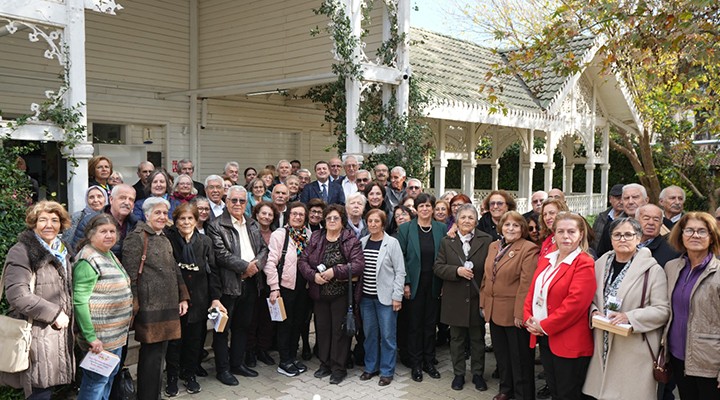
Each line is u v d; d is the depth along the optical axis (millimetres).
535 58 8078
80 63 6465
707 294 3939
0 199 5391
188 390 5559
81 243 4473
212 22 12102
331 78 9805
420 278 6023
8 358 3891
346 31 8797
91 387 4352
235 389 5680
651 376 4145
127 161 11734
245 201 5781
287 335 6090
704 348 3920
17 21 6070
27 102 10188
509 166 22391
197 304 5367
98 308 4332
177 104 12266
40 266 4055
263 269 5879
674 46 6805
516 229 5254
